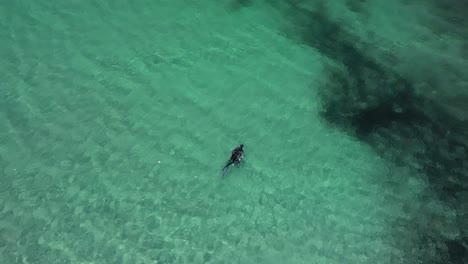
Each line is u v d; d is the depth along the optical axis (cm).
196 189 1204
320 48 1586
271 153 1289
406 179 1259
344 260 1098
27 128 1291
